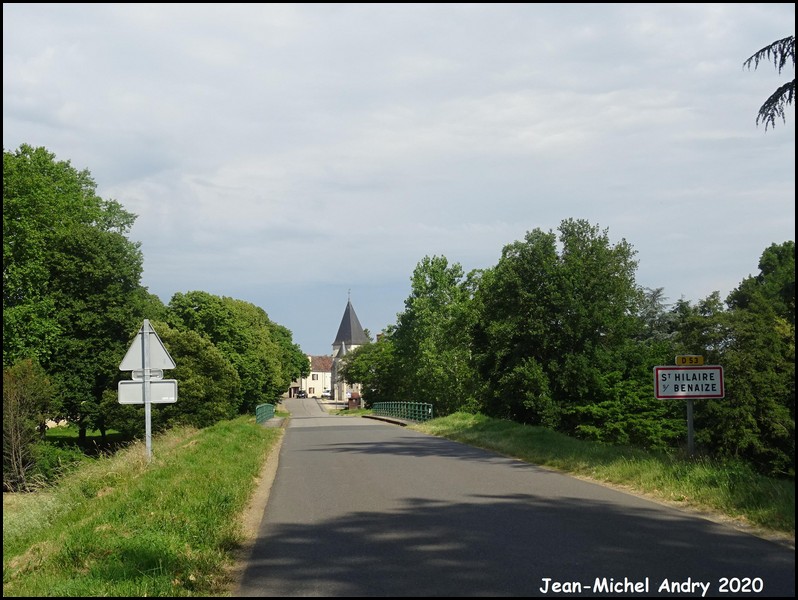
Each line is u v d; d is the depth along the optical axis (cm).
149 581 687
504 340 3953
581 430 3769
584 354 3891
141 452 1653
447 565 744
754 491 1023
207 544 843
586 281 4031
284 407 12494
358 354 10812
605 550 789
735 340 3725
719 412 3384
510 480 1408
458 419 3391
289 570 753
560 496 1190
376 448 2305
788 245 4984
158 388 1553
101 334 4638
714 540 833
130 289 4959
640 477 1284
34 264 4169
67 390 4416
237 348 7131
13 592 684
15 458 3234
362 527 964
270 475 1669
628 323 4084
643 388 3872
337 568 752
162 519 943
